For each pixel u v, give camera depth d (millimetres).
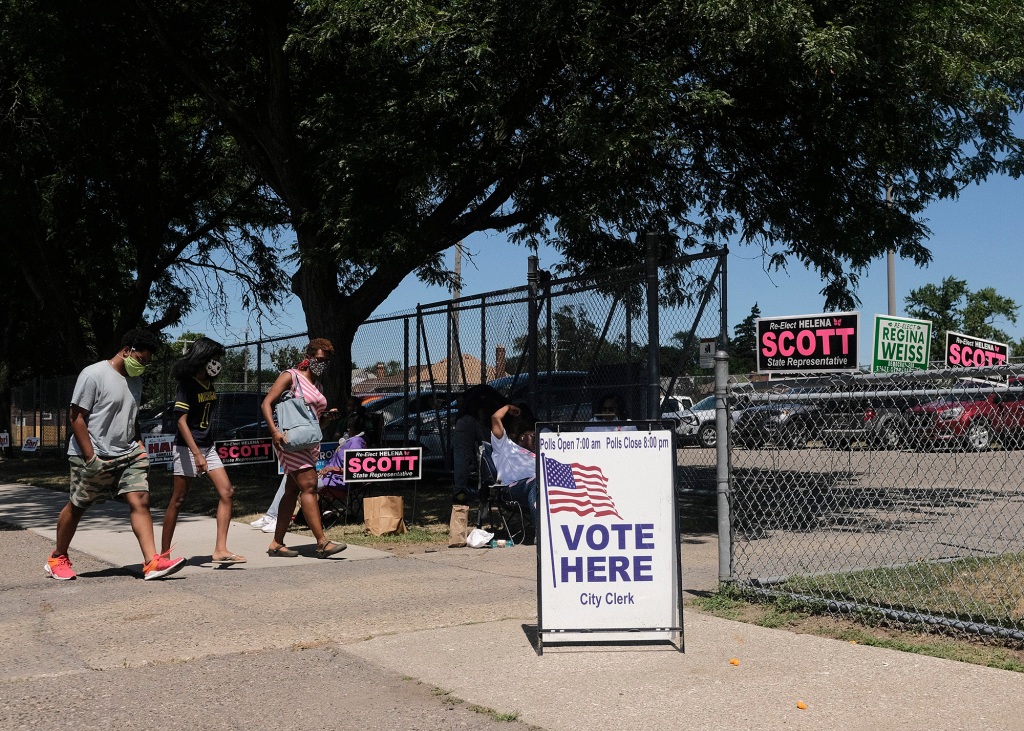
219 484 8680
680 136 12625
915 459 7086
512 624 6277
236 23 15258
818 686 4832
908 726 4230
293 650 5715
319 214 12359
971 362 8273
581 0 10508
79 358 22766
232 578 8023
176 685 5062
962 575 7117
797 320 7859
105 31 15156
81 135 17906
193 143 21359
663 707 4570
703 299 11445
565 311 13016
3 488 17547
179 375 8398
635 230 15312
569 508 5770
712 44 10383
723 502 6863
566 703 4660
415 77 11398
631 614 5699
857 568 7262
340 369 13906
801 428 7145
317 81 14016
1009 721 4262
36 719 4543
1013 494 7449
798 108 11711
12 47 15867
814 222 12898
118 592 7480
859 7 10242
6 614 6746
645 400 11609
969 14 10805
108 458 7863
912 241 13266
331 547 8953
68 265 22703
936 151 12484
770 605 6574
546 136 11664
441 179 12156
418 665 5367
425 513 12258
